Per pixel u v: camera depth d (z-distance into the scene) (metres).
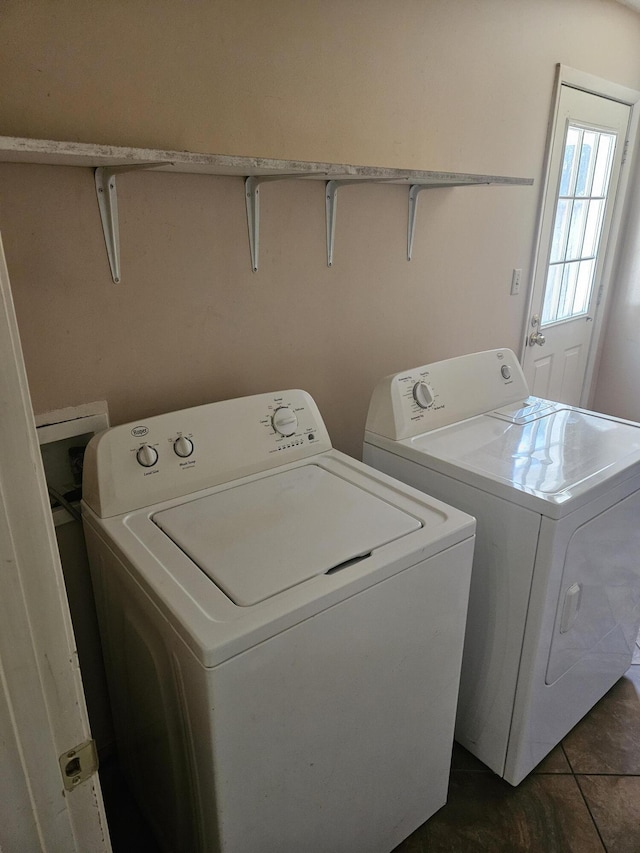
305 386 1.89
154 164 1.15
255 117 1.50
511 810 1.58
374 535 1.19
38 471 0.54
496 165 2.27
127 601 1.17
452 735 1.46
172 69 1.33
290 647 0.98
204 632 0.91
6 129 1.14
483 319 2.52
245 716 0.96
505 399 2.03
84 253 1.31
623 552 1.65
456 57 1.96
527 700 1.50
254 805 1.04
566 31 2.34
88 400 1.41
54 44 1.16
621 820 1.55
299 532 1.20
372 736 1.22
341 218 1.81
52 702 0.60
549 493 1.35
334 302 1.88
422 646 1.25
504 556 1.45
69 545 1.45
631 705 1.92
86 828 0.67
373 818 1.33
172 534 1.19
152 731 1.25
